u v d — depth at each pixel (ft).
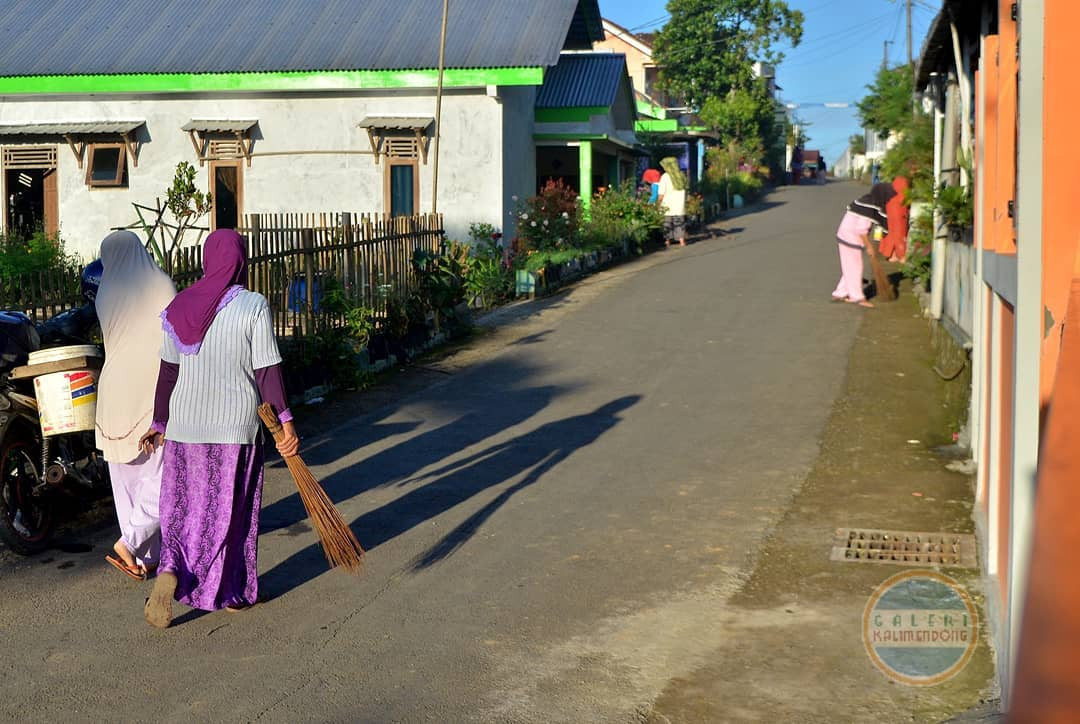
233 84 62.59
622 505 22.84
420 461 26.73
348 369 35.32
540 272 57.52
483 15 65.46
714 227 102.17
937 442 27.68
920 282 51.98
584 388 35.22
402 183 62.59
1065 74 11.45
